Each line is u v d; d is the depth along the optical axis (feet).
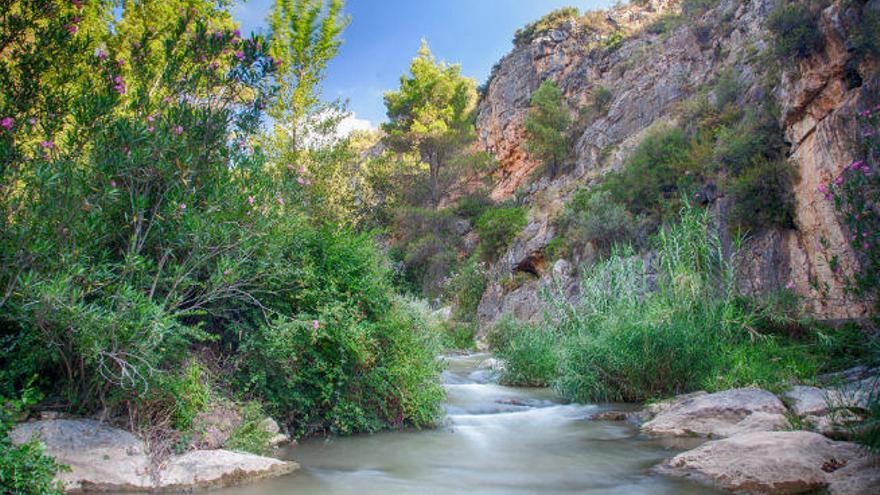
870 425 16.37
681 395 27.45
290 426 22.63
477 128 164.66
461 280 94.48
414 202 128.98
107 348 16.10
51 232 15.38
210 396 19.61
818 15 45.42
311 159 50.01
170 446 17.25
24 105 16.92
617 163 92.22
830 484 14.84
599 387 30.99
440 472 18.02
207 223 18.07
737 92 67.62
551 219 82.33
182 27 20.67
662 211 63.82
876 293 28.40
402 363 24.82
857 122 38.99
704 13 107.24
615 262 39.55
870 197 25.90
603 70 135.03
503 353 40.34
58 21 18.10
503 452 20.66
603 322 33.99
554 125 126.00
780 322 35.63
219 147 19.21
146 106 18.34
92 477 15.08
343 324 22.59
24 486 12.71
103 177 16.56
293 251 23.16
